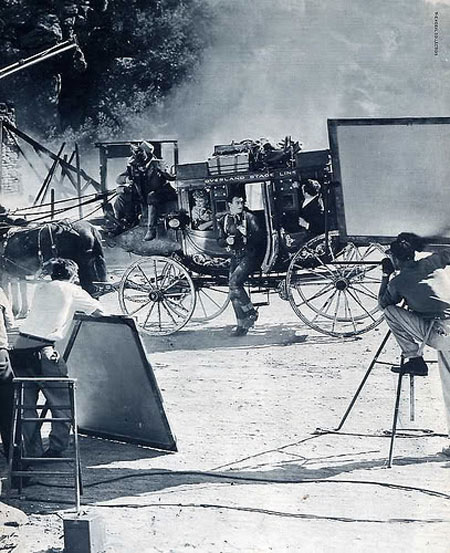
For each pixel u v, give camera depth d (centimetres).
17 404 810
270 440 954
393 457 888
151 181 1555
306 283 1541
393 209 1174
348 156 1180
